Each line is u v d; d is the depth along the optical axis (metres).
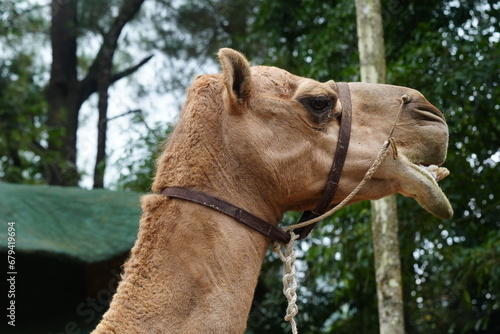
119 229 9.61
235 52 3.57
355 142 3.75
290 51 12.71
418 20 10.56
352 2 10.52
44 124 19.94
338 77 10.87
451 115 9.15
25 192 10.02
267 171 3.58
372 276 10.76
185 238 3.39
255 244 3.53
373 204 7.75
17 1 18.31
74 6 19.97
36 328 9.42
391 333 7.39
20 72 18.48
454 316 12.56
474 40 9.19
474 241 10.16
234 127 3.59
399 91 3.93
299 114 3.67
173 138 3.70
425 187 3.71
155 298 3.29
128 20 19.38
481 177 9.87
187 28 19.34
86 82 20.11
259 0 13.88
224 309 3.30
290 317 3.58
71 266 9.27
